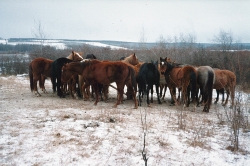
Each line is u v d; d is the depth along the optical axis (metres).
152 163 4.89
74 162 4.74
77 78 11.73
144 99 12.31
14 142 5.46
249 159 5.28
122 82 9.34
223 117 8.77
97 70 9.38
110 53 29.31
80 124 6.87
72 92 11.51
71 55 12.38
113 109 9.08
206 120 8.15
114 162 4.85
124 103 10.91
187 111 9.61
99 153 5.18
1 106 8.98
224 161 5.16
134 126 6.99
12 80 17.48
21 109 8.55
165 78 11.02
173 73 10.49
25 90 13.36
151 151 5.43
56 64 11.14
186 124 7.55
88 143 5.62
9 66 26.91
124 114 8.35
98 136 6.05
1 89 13.29
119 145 5.61
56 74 11.24
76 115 7.86
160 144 5.81
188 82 9.65
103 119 7.45
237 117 7.38
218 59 20.20
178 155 5.33
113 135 6.17
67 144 5.50
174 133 6.62
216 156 5.36
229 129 7.22
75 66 9.73
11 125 6.59
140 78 10.36
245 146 5.96
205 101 9.81
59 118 7.42
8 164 4.50
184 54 24.64
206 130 7.04
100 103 10.48
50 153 5.04
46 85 16.41
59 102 10.24
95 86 9.81
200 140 6.19
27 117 7.46
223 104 11.55
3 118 7.26
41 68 11.66
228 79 10.90
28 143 5.45
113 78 9.31
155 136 6.28
